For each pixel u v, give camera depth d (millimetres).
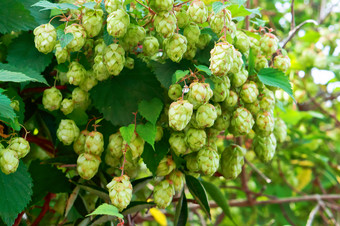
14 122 577
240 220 1549
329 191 1671
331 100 1467
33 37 672
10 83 665
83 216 675
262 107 644
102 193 652
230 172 681
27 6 670
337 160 1530
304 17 1435
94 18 578
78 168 614
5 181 592
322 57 1243
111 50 583
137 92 632
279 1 1520
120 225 540
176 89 591
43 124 739
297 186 1369
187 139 603
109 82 636
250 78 647
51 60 667
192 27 603
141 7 610
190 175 680
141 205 657
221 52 548
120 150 614
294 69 1265
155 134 591
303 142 1155
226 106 628
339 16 1477
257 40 682
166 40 600
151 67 633
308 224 1234
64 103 628
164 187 640
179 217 700
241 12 636
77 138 638
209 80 598
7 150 553
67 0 656
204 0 627
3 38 696
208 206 679
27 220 728
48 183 699
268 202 1237
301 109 1454
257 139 700
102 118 652
